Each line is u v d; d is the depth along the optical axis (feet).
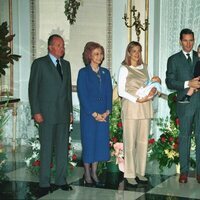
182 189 15.92
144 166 16.71
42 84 15.25
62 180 15.85
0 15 23.75
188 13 22.27
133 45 16.06
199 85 15.30
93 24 22.93
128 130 16.19
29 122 24.17
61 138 15.65
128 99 15.93
